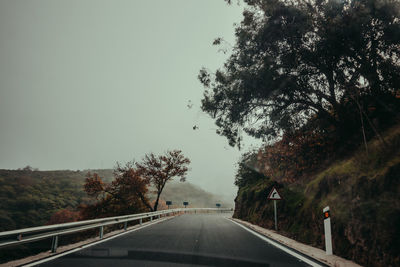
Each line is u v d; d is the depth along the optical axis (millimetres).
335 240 5973
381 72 9836
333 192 7551
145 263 5156
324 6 10117
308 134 12820
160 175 30797
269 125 13047
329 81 11305
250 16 11547
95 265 5020
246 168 22375
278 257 5723
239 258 5609
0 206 43000
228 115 13188
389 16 9062
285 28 10648
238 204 22562
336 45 9867
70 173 83312
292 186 13133
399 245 4172
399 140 6496
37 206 46812
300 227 8703
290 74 11344
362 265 4742
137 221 26859
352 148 10398
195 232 10789
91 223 8781
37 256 5980
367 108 10422
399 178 5188
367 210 5301
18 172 73188
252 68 11641
